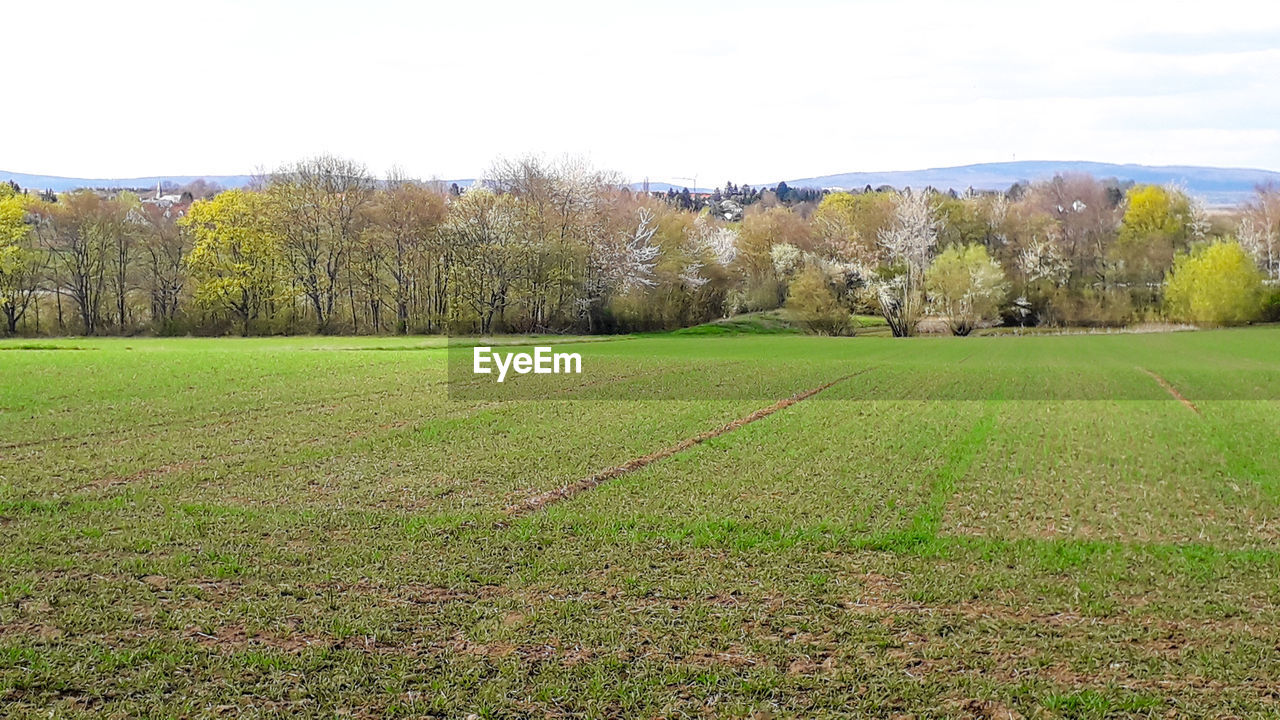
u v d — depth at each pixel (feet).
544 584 42.52
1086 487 65.10
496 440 83.15
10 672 32.12
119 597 40.22
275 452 76.33
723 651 34.91
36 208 276.21
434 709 29.84
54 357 164.76
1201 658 34.42
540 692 31.04
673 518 54.75
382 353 183.42
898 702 30.86
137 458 73.10
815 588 42.19
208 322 274.77
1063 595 41.39
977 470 70.54
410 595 40.91
